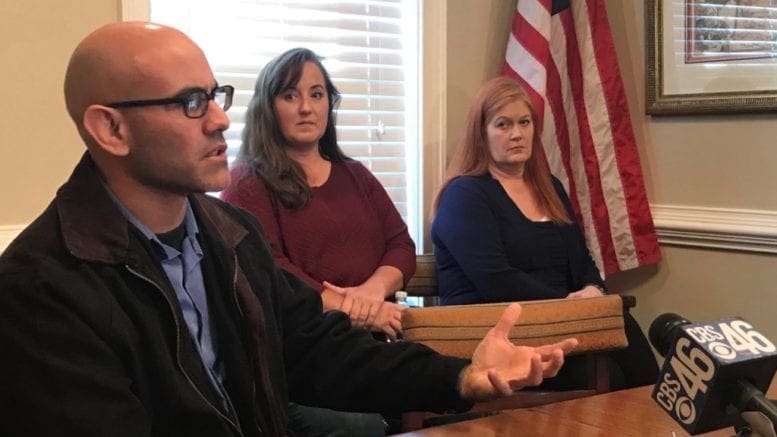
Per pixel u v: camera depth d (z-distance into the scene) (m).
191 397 1.28
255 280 1.47
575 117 3.10
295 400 1.56
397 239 2.67
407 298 2.99
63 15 2.39
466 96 3.13
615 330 1.88
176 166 1.31
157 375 1.26
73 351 1.16
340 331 1.54
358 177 2.67
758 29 2.72
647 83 3.07
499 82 2.78
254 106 2.53
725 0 2.81
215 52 2.75
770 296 2.77
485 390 1.34
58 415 1.13
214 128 1.33
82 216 1.27
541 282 2.71
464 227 2.67
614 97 3.07
